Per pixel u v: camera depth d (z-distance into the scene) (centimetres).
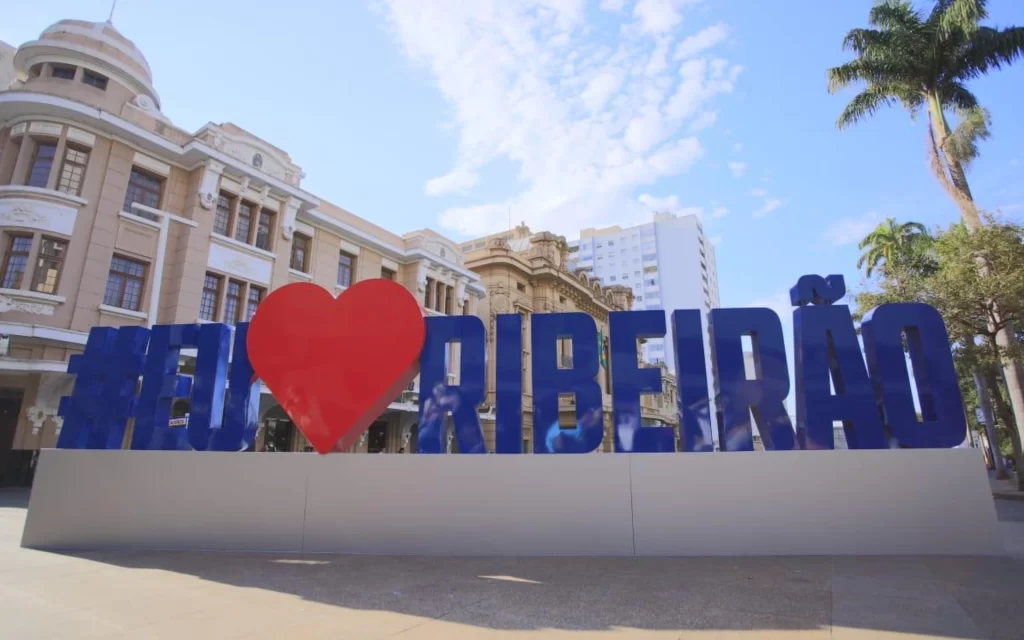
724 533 732
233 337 941
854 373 768
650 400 4219
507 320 848
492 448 2967
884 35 1981
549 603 501
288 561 723
